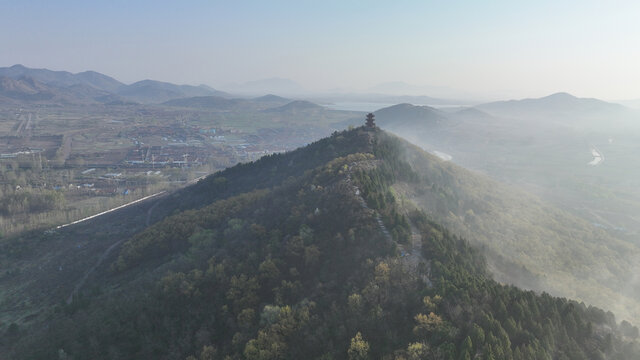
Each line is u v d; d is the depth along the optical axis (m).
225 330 128.50
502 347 91.44
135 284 173.25
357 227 149.25
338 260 139.00
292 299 131.00
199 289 147.62
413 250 137.12
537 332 100.25
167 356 124.69
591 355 99.62
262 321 118.06
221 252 173.12
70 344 135.12
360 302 110.19
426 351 90.00
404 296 111.44
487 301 107.88
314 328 110.19
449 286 110.19
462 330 97.44
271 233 171.50
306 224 167.50
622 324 116.81
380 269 119.50
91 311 156.62
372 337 101.12
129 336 134.25
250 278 143.12
